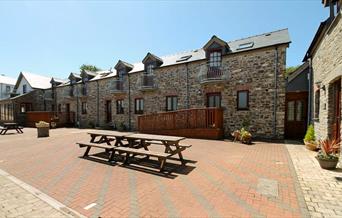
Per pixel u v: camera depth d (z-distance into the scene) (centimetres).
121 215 246
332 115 548
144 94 1380
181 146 511
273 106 906
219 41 1047
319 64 695
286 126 968
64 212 256
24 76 2395
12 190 335
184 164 488
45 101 2250
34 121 1881
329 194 299
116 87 1525
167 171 434
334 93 548
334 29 508
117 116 1552
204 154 601
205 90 1102
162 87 1286
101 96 1673
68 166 484
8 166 494
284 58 881
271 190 317
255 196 296
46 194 316
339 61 463
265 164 479
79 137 1064
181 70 1200
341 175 387
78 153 641
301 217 235
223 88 1041
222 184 349
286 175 392
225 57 1034
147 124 1149
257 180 367
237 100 1002
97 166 482
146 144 579
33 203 284
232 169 442
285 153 602
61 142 888
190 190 324
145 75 1352
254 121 952
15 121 1992
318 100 730
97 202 284
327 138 540
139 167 469
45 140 959
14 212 257
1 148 754
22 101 2078
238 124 995
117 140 604
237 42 1123
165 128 1080
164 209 260
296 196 293
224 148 698
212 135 930
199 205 270
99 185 353
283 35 962
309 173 403
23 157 594
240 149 677
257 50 943
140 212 253
